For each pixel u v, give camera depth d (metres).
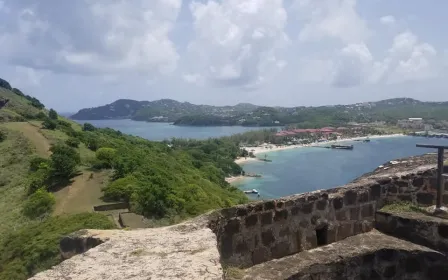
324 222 4.96
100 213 25.80
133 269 2.90
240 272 4.16
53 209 27.59
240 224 4.33
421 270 4.68
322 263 4.37
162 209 28.08
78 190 31.86
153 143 75.50
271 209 4.56
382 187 5.48
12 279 15.53
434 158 7.15
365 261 4.61
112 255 3.19
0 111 67.12
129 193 29.59
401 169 6.51
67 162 36.06
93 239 3.76
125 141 62.84
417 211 5.32
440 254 4.64
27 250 17.47
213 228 4.05
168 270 2.87
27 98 88.31
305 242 4.80
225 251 4.21
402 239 5.03
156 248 3.32
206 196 36.12
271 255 4.53
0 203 32.34
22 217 27.42
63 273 2.87
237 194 54.12
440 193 5.22
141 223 24.89
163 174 38.97
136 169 37.03
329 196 5.03
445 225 4.74
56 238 17.34
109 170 38.16
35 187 32.91
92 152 46.97
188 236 3.59
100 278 2.77
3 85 89.25
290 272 4.16
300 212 4.78
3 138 50.72
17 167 40.38
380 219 5.36
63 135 53.78
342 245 4.84
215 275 2.79
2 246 20.77
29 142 47.47
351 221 5.21
